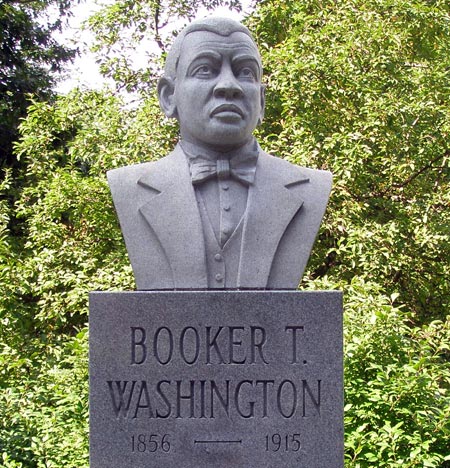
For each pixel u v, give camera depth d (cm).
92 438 321
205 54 344
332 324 325
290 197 350
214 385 321
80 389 534
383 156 727
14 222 910
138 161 687
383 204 732
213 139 343
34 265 693
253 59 348
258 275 338
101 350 322
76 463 469
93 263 691
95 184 699
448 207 721
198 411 320
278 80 692
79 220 726
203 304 323
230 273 340
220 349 322
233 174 349
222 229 342
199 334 322
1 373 606
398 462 441
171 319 323
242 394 321
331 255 729
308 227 349
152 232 345
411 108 693
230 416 320
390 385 469
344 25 714
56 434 498
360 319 516
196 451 320
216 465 319
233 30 349
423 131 722
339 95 702
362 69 712
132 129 717
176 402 321
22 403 537
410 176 740
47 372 582
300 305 324
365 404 470
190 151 354
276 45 757
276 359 323
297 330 324
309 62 677
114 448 320
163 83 366
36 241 753
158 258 343
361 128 695
